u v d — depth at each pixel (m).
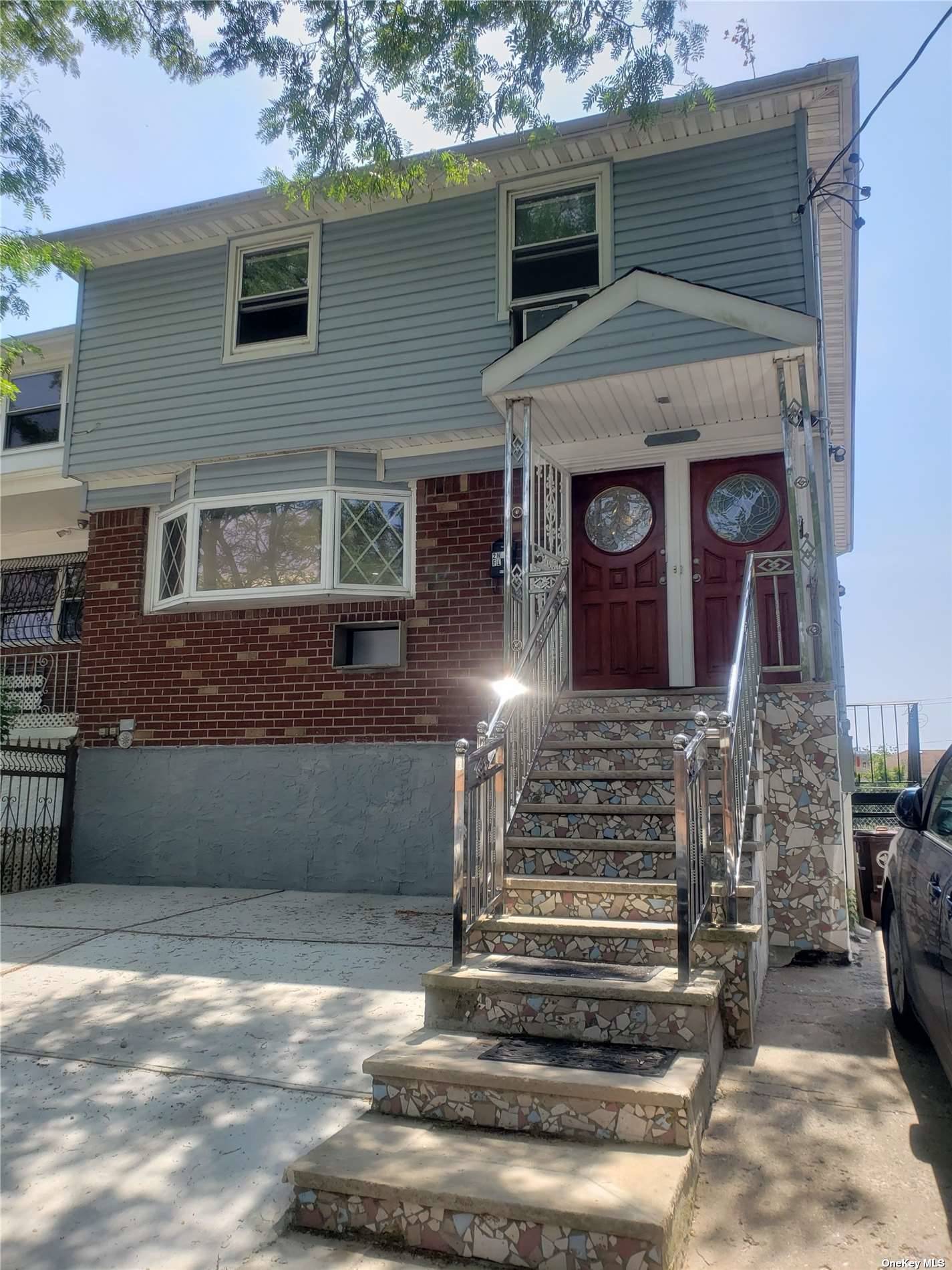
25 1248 3.16
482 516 9.12
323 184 7.72
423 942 6.50
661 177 8.68
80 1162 3.69
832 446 11.17
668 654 8.27
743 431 8.16
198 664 9.89
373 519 9.45
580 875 5.53
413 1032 4.52
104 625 10.38
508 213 9.23
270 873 9.15
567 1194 3.00
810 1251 2.96
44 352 11.70
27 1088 4.35
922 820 4.55
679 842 4.22
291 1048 4.64
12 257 8.39
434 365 9.26
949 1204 3.18
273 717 9.50
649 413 7.78
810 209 8.18
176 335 10.34
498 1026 4.27
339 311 9.71
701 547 8.38
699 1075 3.61
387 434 9.30
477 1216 3.01
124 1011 5.27
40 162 8.07
